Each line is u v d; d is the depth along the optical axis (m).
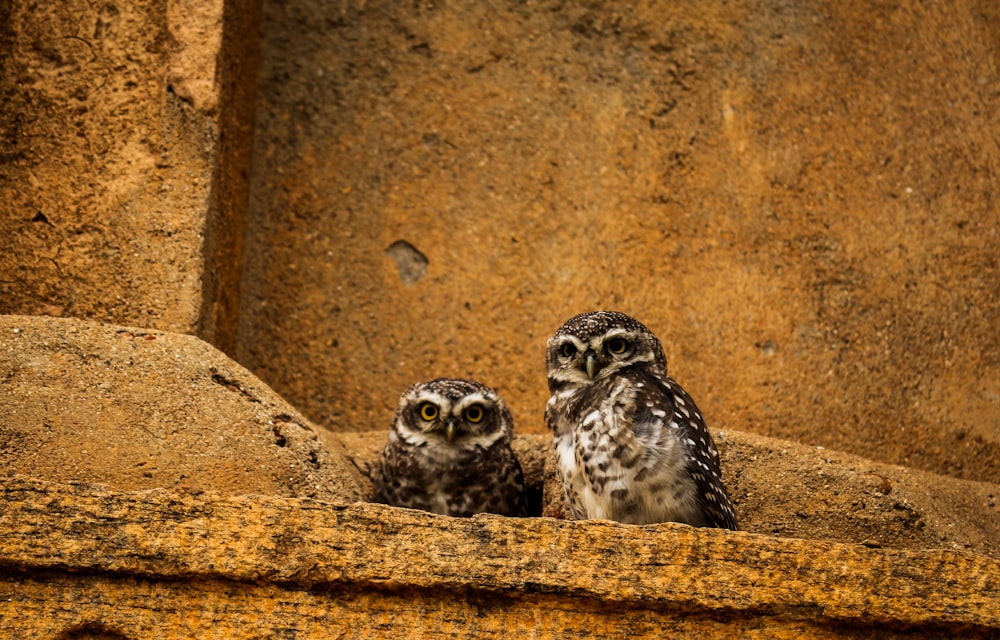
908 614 7.80
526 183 12.84
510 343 12.32
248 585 7.60
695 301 12.41
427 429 10.61
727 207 12.73
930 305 12.38
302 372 12.17
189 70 11.02
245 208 12.49
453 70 13.11
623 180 12.84
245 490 8.95
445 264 12.58
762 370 12.16
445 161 12.90
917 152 12.84
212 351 9.80
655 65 13.12
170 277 10.59
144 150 10.85
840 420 12.01
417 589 7.63
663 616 7.72
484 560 7.66
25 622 7.42
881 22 13.09
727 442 10.08
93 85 10.95
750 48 13.11
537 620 7.66
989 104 12.94
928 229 12.59
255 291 12.38
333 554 7.61
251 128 12.72
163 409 9.22
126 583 7.55
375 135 12.95
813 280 12.47
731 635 7.73
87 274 10.56
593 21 13.17
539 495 10.90
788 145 12.90
